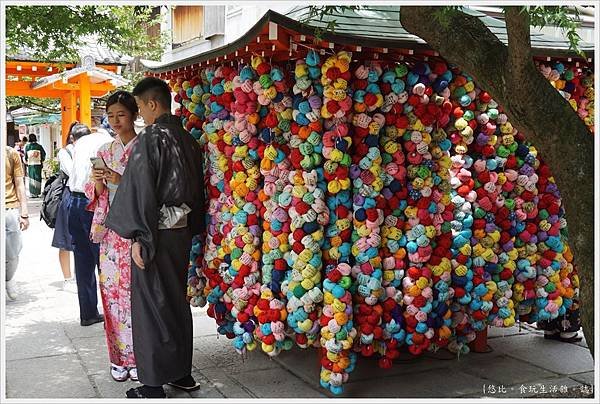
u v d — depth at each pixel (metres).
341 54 3.19
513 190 3.98
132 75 10.39
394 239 3.52
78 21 5.40
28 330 4.91
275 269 3.54
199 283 4.16
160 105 3.69
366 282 3.40
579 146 3.15
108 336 3.88
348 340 3.34
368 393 3.65
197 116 4.21
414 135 3.49
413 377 3.90
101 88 9.73
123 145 3.81
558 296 4.12
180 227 3.57
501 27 4.24
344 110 3.24
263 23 3.05
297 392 3.68
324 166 3.33
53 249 8.56
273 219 3.50
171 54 10.77
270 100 3.45
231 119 3.84
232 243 3.70
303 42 3.21
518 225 3.96
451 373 3.97
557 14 3.03
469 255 3.77
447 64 3.65
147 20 10.61
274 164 3.48
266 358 4.28
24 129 20.58
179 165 3.55
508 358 4.25
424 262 3.61
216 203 3.92
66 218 5.69
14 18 5.07
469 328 3.93
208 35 9.52
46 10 5.18
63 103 10.68
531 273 3.99
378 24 3.68
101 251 3.85
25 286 6.40
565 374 3.96
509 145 3.88
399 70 3.42
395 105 3.45
